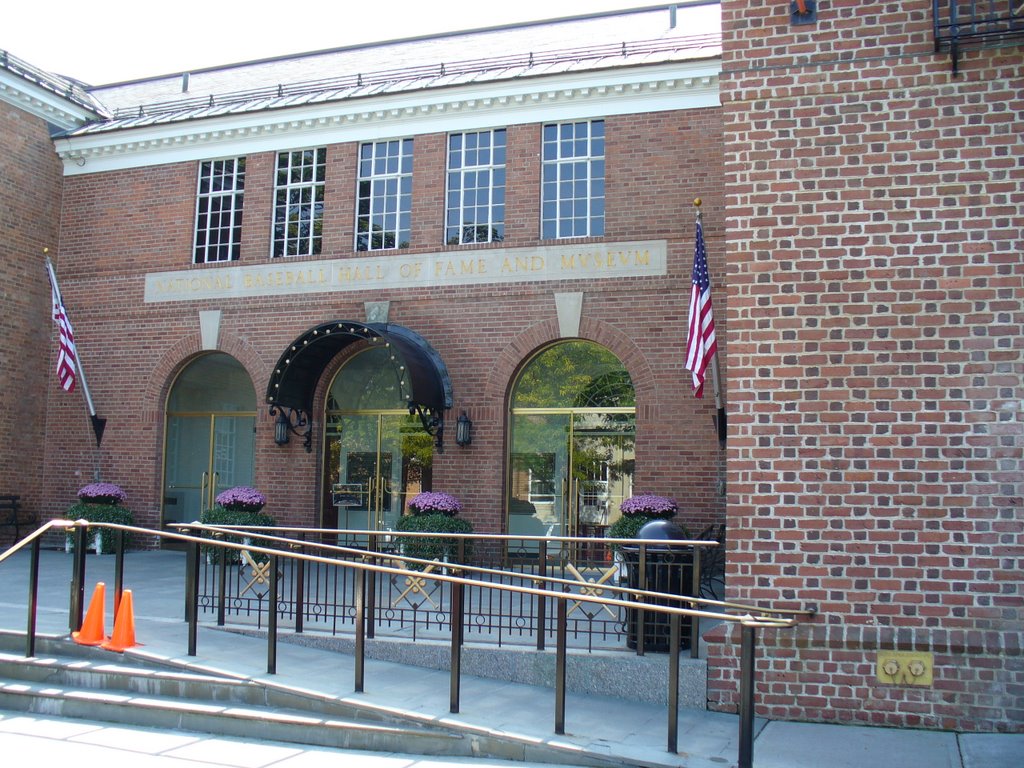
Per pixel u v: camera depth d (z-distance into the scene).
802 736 7.47
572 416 16.28
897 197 8.16
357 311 17.23
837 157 8.30
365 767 6.97
